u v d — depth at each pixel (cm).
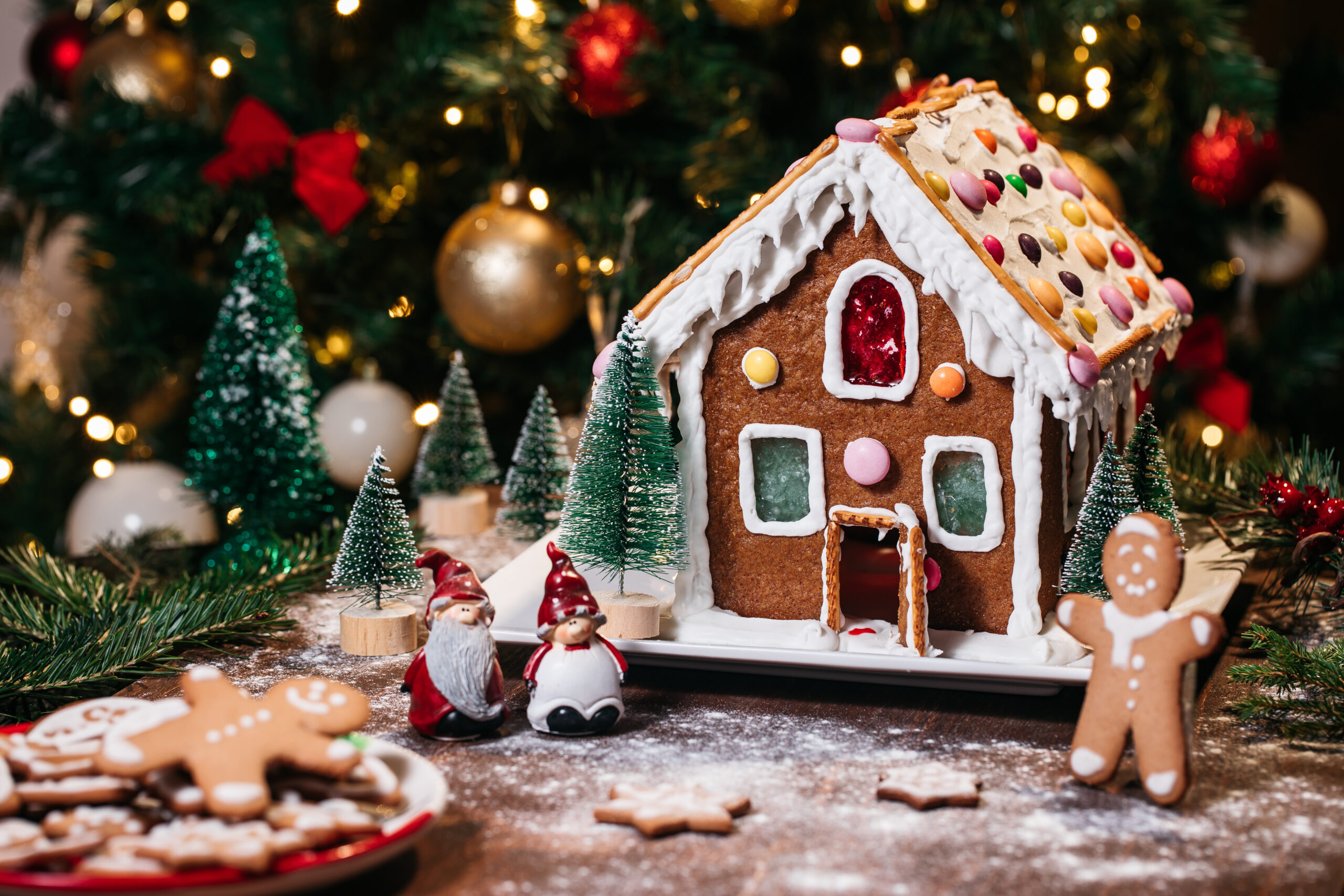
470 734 73
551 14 111
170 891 59
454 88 111
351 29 116
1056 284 80
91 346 118
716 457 81
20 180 114
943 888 63
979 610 79
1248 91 112
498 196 110
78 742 65
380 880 63
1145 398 101
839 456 80
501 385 121
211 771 62
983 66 112
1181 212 121
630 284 111
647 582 87
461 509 103
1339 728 73
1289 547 90
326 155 105
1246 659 82
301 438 97
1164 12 112
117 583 94
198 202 111
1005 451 78
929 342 78
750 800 68
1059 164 92
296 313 107
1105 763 69
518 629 80
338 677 80
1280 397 127
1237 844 65
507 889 63
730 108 109
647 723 75
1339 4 171
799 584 81
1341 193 179
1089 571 77
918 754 72
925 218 76
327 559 94
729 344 80
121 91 112
